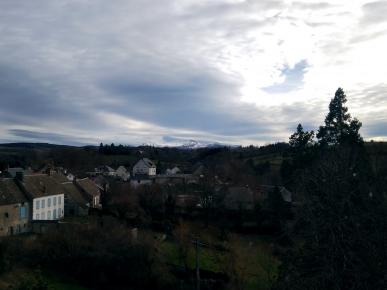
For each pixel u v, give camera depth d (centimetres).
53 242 3481
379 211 1360
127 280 3378
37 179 5309
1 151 14675
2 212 4269
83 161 13550
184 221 5091
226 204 5841
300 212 1480
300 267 1413
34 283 1892
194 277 3528
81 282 3303
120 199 5972
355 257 1262
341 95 4128
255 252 3728
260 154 11900
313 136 5059
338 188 1410
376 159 3005
